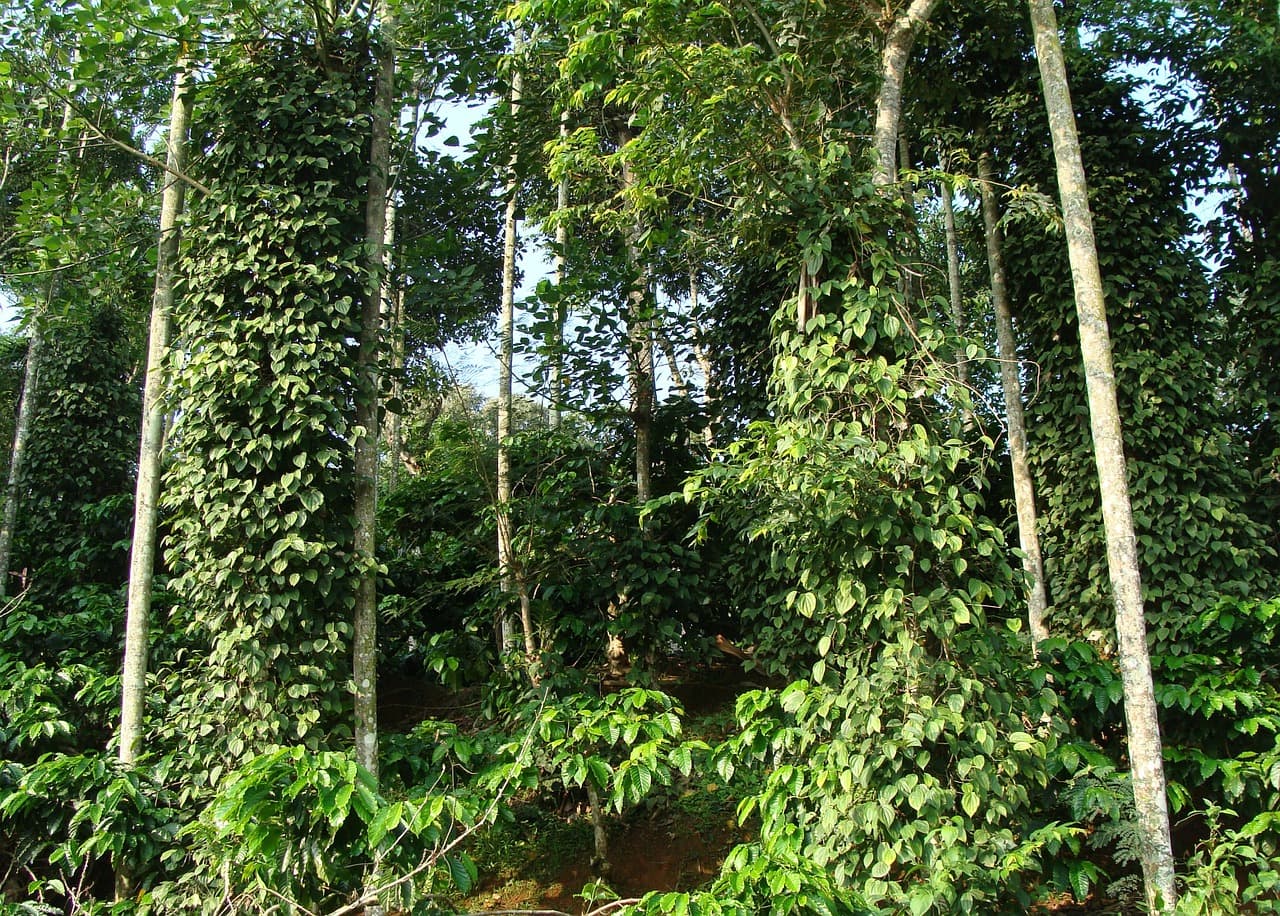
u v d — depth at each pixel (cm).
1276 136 793
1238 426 809
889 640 426
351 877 354
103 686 580
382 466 1169
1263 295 776
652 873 565
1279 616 511
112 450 1070
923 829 381
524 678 609
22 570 1012
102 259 674
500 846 573
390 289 641
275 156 539
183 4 529
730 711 725
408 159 713
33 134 627
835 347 454
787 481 422
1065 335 762
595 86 525
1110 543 418
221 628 498
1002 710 409
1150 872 384
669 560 655
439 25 620
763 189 479
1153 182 745
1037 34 475
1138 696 398
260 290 528
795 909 282
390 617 752
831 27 563
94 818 423
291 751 326
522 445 733
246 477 507
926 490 417
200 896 446
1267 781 429
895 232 478
